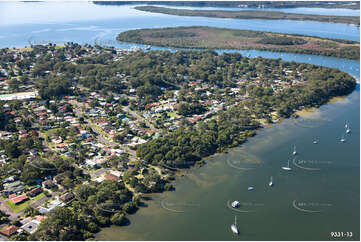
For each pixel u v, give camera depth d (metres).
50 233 190.38
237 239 193.25
